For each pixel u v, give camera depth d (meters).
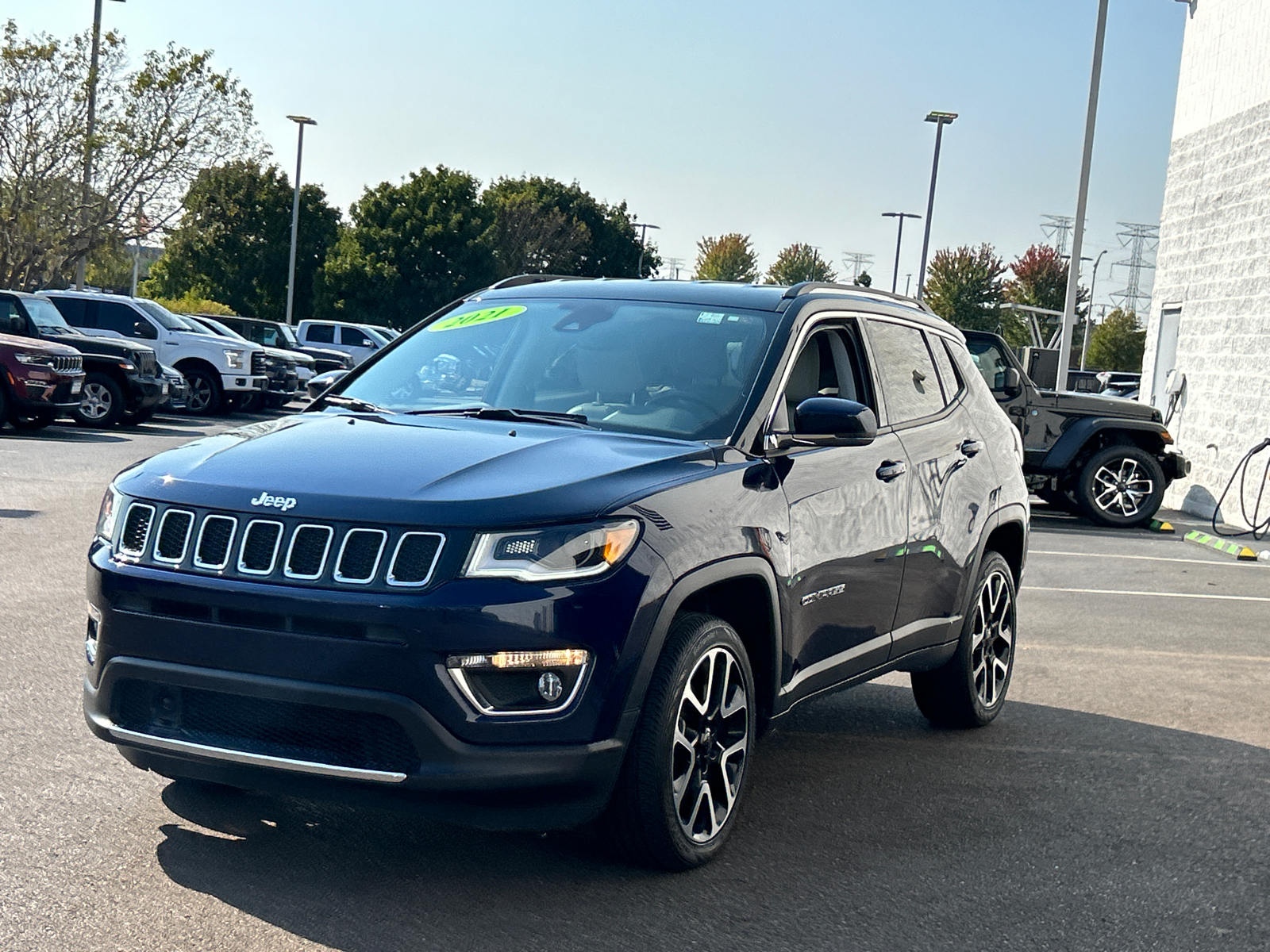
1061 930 3.75
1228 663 7.85
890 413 5.30
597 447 4.08
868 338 5.33
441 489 3.62
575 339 4.94
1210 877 4.25
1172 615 9.54
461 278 67.38
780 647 4.34
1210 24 18.56
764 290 5.15
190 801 4.36
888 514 5.03
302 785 3.51
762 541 4.15
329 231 69.88
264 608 3.46
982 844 4.46
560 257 82.19
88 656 3.89
